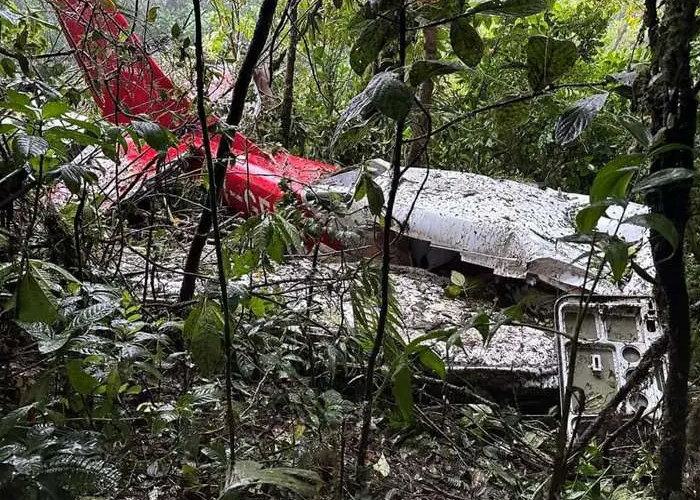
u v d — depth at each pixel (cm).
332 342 208
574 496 158
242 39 374
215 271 245
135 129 147
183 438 155
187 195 303
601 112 272
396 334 192
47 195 207
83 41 227
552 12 407
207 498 159
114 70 246
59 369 152
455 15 126
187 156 238
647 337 209
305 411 183
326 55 428
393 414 201
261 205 291
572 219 292
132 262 265
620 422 188
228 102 264
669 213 108
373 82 113
